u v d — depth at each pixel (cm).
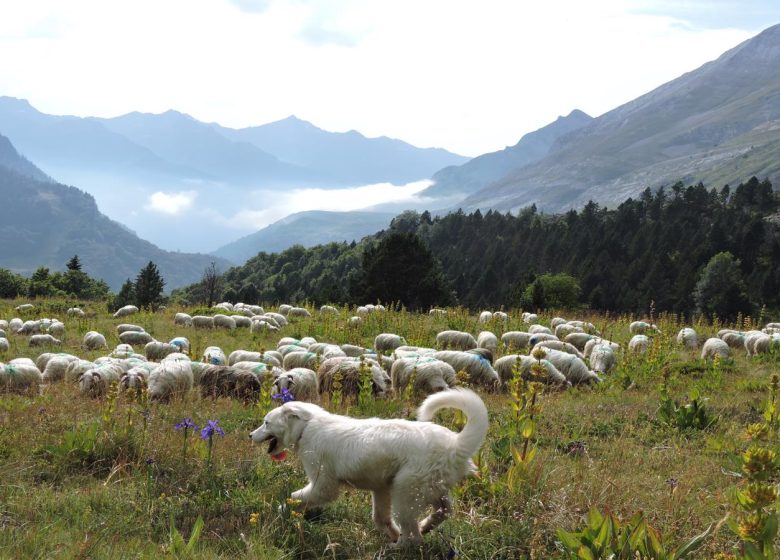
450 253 15412
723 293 7550
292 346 2023
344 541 682
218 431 835
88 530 670
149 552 626
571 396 1595
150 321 3111
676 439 1138
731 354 2289
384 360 1792
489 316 3084
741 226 12231
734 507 743
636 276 10438
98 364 1650
